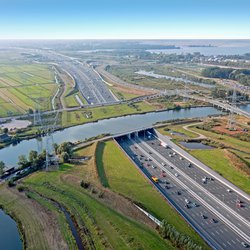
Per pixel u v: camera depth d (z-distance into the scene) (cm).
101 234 18975
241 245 19050
